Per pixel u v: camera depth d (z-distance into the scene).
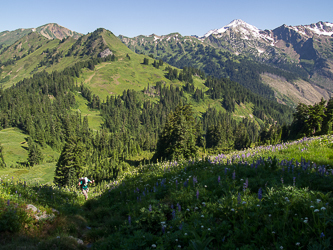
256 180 7.01
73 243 6.05
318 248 3.16
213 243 4.39
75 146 48.19
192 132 50.34
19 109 176.25
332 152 10.38
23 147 128.62
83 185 13.81
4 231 5.89
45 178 83.38
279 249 3.48
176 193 7.68
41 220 7.12
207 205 5.76
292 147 13.19
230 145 125.75
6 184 10.26
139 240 4.80
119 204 10.39
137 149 117.75
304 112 78.19
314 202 4.44
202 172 10.09
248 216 4.75
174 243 4.58
